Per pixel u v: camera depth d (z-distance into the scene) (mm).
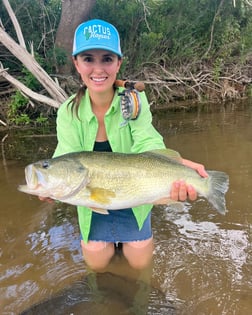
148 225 1084
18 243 1227
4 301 959
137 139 967
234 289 991
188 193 831
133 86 987
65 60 3238
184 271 1068
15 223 1352
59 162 819
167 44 4039
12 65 3146
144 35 3734
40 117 2771
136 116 958
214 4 4250
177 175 831
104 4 3773
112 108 973
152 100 3666
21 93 2678
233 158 1952
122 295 981
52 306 942
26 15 3467
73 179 818
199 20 4215
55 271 1082
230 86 4188
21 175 1786
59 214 1416
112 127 987
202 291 988
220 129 2600
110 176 827
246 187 1588
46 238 1256
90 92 971
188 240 1219
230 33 4379
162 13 4102
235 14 4512
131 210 1040
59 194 825
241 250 1158
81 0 3254
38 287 1014
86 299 963
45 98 2635
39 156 2092
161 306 938
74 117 996
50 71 3158
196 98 4004
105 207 845
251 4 4520
